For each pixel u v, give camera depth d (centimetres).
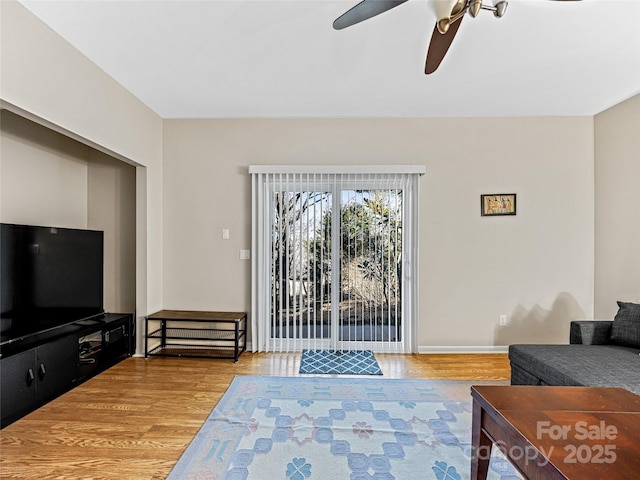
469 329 385
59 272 294
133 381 300
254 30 231
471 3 156
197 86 313
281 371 326
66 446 204
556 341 382
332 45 248
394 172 377
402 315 383
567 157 381
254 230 382
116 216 380
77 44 248
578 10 209
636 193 330
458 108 362
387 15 214
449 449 204
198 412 246
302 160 388
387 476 180
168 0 202
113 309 384
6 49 199
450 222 385
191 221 392
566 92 324
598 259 374
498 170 383
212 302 392
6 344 251
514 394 165
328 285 384
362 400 266
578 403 157
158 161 384
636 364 229
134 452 199
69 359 281
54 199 338
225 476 180
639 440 128
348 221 383
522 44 245
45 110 227
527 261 383
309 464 190
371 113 375
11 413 229
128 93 324
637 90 320
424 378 310
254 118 390
